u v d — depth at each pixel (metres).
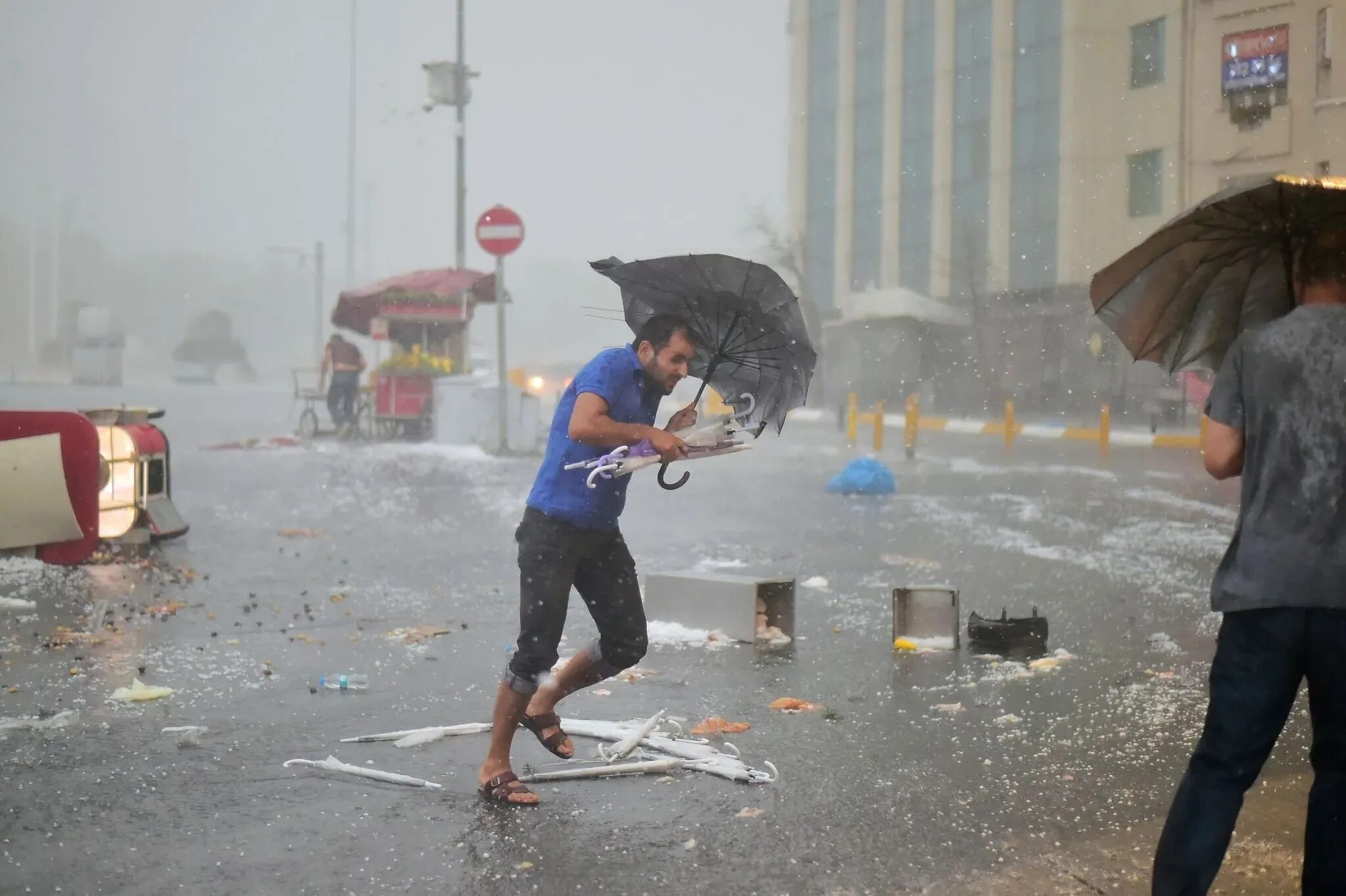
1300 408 3.20
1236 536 3.30
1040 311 42.78
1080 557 10.62
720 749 5.18
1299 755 5.12
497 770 4.58
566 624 7.85
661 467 4.59
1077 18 40.88
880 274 52.06
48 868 3.88
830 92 54.78
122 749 5.09
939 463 21.77
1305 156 34.75
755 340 4.55
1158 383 35.72
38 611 7.89
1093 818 4.37
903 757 5.07
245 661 6.66
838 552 10.87
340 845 4.09
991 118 45.41
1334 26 33.50
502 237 21.03
